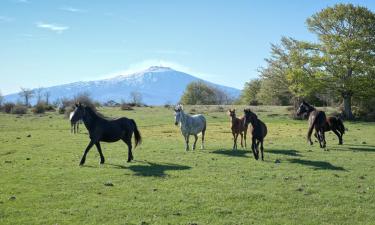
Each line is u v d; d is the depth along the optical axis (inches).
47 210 541.3
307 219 520.4
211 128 1679.4
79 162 872.3
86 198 595.5
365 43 2213.3
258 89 4318.4
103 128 856.9
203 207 559.2
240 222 506.3
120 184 676.7
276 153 1007.6
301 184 681.0
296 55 2363.4
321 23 2372.0
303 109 1208.2
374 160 911.0
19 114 2428.6
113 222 500.4
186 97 4953.3
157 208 552.7
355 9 2281.0
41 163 861.8
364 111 2306.8
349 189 656.4
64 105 2753.4
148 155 970.7
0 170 785.6
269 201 589.0
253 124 897.5
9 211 534.0
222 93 5054.1
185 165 840.9
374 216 531.5
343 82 2212.1
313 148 1097.4
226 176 737.6
